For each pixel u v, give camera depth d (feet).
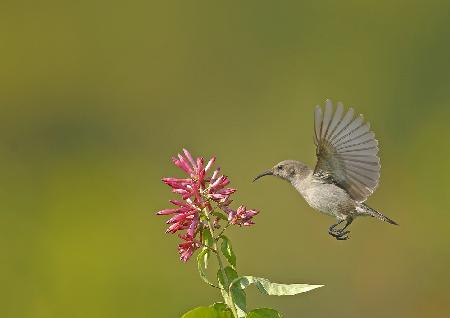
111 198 61.87
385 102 69.67
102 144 68.18
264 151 66.85
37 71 71.26
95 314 54.03
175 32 72.59
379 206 61.57
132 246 57.88
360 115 28.78
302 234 57.62
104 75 71.87
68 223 59.88
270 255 56.95
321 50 71.20
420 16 70.79
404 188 62.13
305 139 67.36
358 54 70.79
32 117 69.62
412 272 56.29
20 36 72.13
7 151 67.36
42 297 54.85
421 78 69.92
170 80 71.67
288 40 71.72
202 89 71.31
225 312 23.31
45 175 64.44
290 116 69.21
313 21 71.67
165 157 67.31
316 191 30.53
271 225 58.08
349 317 55.67
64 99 70.95
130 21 72.95
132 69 72.02
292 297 53.26
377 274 56.44
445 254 57.36
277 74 71.05
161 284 54.85
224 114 70.08
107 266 55.88
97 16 72.90
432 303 55.67
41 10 72.90
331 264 56.49
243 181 63.82
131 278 55.67
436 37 70.28
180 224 23.59
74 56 72.33
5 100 70.28
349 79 70.38
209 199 23.66
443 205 60.23
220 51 72.08
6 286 55.57
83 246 57.47
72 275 55.98
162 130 69.31
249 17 72.33
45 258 57.11
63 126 69.56
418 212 60.29
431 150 64.69
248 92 70.85
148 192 63.21
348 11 71.46
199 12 72.69
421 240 58.34
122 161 66.08
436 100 69.21
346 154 29.37
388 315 55.36
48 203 61.36
